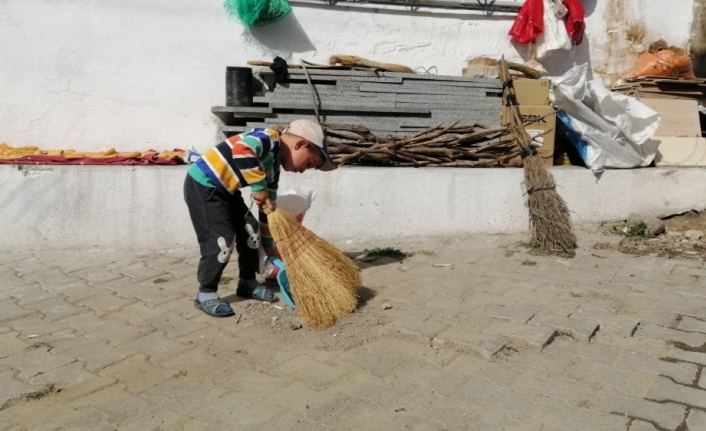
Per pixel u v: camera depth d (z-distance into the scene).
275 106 6.38
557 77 7.31
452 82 6.69
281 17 6.79
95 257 5.85
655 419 3.05
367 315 4.38
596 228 6.66
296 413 3.15
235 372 3.61
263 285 5.02
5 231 5.82
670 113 7.53
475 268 5.50
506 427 3.02
